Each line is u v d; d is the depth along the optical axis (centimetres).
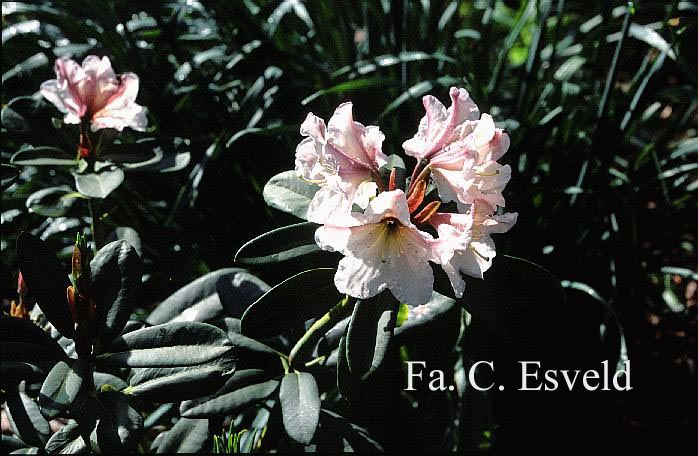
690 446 132
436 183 102
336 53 151
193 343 106
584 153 142
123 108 119
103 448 102
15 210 138
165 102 143
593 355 134
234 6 144
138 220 139
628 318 138
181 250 139
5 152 145
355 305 106
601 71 147
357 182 101
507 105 153
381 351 104
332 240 101
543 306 108
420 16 152
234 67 149
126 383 111
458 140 101
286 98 145
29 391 116
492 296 108
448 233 100
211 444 115
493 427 129
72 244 143
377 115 145
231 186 140
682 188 143
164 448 113
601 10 148
